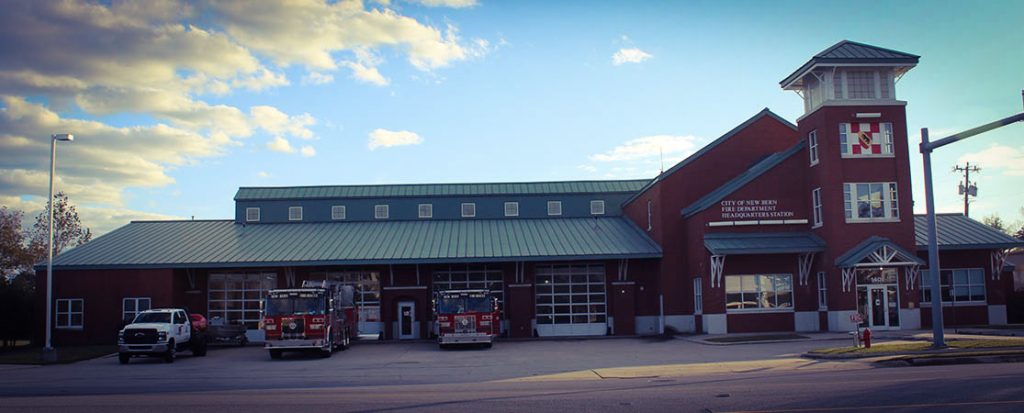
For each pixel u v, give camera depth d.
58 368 29.88
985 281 43.06
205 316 45.34
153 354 31.70
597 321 46.12
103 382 23.31
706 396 16.47
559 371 24.72
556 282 46.41
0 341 50.38
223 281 45.81
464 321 36.09
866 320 38.09
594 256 44.09
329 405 16.30
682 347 34.28
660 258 44.53
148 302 43.47
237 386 21.47
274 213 53.62
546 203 54.69
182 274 45.06
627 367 25.47
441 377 23.55
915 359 23.30
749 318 40.56
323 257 44.16
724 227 41.38
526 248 45.47
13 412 15.84
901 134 39.50
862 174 39.09
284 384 21.92
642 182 56.88
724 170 45.06
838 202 38.69
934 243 27.05
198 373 26.30
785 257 41.16
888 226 38.81
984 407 13.71
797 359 26.28
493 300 36.66
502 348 36.78
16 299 43.91
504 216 54.44
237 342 41.88
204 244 47.53
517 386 20.03
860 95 40.03
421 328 44.56
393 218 54.06
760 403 15.13
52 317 43.31
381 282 45.62
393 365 28.50
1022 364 21.98
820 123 39.84
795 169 41.94
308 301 33.09
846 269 37.94
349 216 54.00
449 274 46.31
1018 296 46.31
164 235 49.72
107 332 43.22
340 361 31.02
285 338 32.59
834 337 35.03
